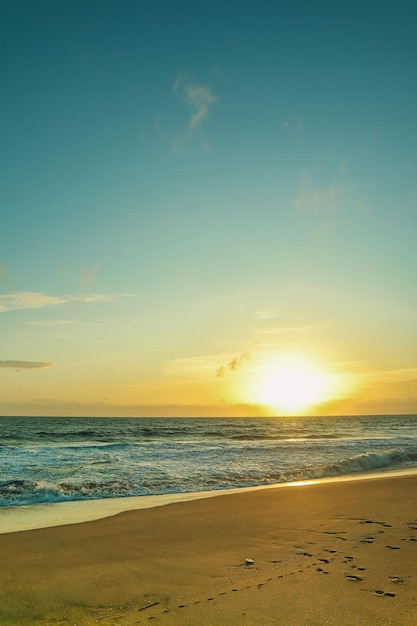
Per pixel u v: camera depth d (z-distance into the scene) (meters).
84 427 71.81
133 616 4.79
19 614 4.90
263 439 45.47
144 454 25.00
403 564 6.29
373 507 11.03
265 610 4.79
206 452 26.33
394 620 4.42
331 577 5.79
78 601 5.25
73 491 14.12
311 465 21.33
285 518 10.09
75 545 8.04
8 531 9.38
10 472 17.56
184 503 12.54
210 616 4.69
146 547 7.83
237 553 7.29
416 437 43.62
